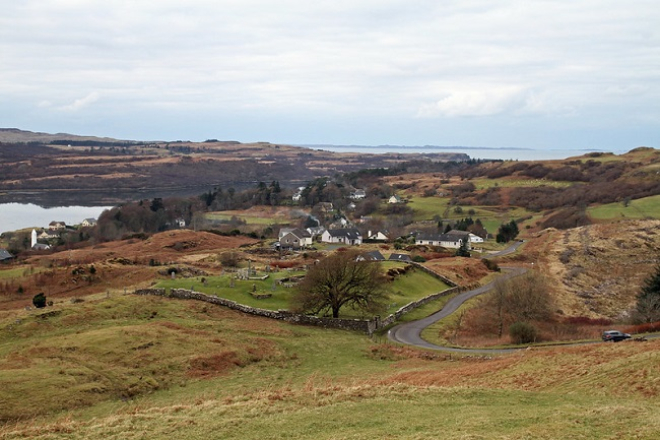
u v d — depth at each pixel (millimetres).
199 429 25172
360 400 30062
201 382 40688
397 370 43562
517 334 54750
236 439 23891
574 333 59281
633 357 35062
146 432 25031
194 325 54344
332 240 159500
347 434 24016
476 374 38312
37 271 96188
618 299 88500
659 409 25797
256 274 77812
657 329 55375
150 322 53938
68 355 42250
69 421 27906
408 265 96500
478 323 68250
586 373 34375
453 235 158625
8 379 35656
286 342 52312
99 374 39156
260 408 28422
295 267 92438
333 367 45531
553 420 24938
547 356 39875
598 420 24500
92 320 54250
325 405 29094
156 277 88625
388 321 65625
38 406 32906
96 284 90125
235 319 59094
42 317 53875
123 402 35656
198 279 73188
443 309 76938
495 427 24328
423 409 27969
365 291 64625
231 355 46219
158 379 40438
